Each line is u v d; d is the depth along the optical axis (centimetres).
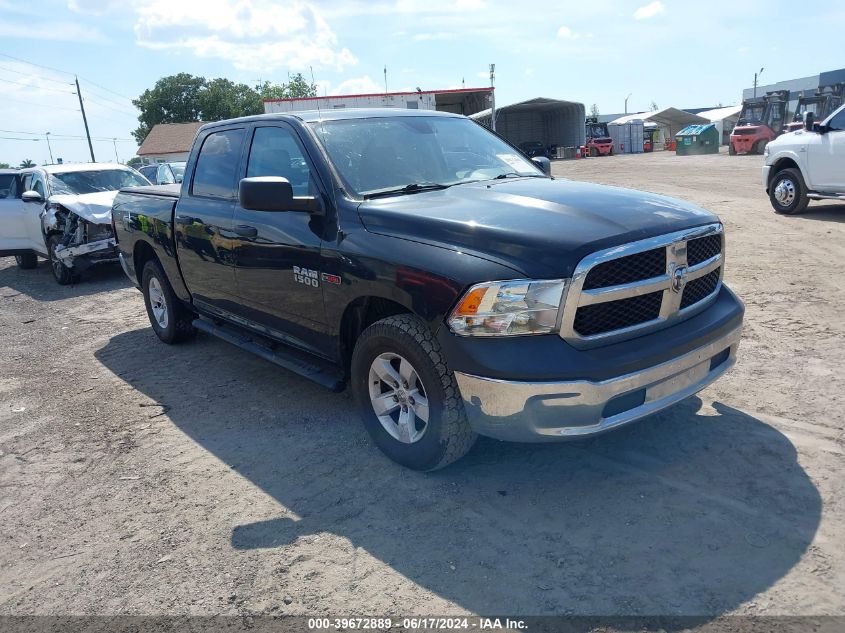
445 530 321
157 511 359
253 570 302
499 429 318
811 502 319
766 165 1198
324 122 441
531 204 357
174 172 1795
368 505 347
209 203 517
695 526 308
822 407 414
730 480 343
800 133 1130
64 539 340
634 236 319
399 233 355
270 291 450
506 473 368
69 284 1062
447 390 335
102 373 598
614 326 320
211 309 552
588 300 307
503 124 5666
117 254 1021
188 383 554
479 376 313
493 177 457
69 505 373
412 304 338
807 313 600
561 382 301
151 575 305
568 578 280
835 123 1066
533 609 264
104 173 1175
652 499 332
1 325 827
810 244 892
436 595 277
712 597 263
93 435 464
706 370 359
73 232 1021
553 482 355
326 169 406
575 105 4978
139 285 681
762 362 494
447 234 337
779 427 394
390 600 276
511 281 306
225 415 481
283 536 327
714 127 4197
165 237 578
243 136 494
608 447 387
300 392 515
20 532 350
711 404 431
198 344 662
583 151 5000
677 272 333
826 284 690
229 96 8256
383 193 403
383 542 315
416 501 348
